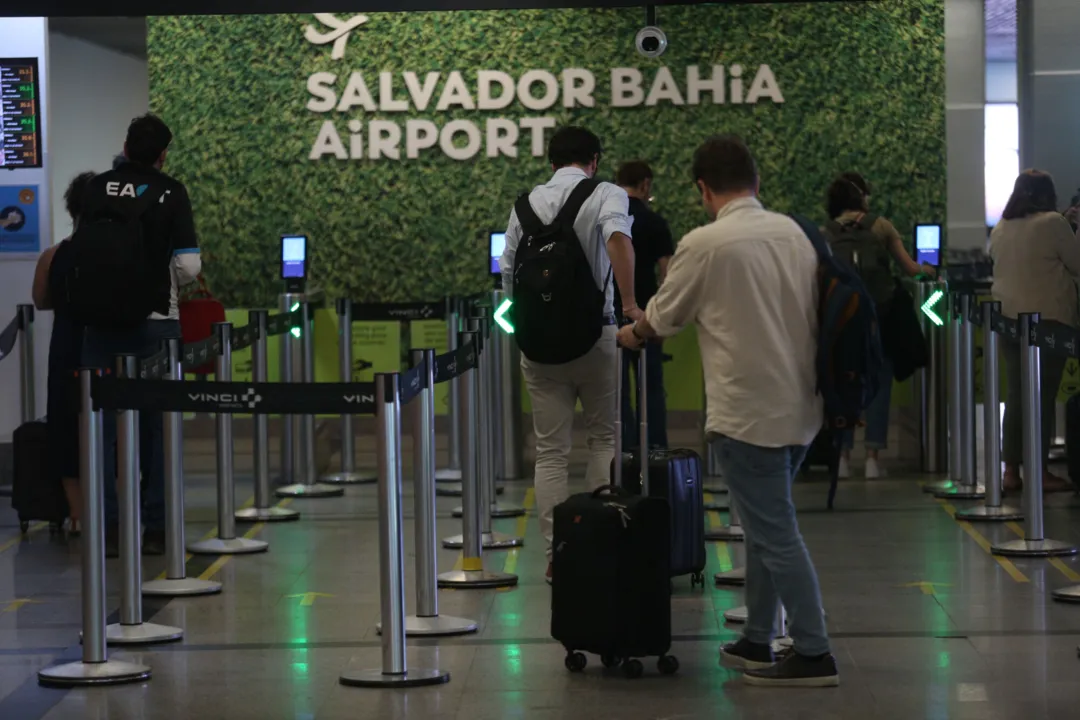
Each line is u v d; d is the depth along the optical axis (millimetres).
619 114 17188
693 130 17141
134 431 8523
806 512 12797
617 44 17125
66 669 7730
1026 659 7785
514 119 17281
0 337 13859
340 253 17484
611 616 7453
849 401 7074
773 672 7336
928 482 14453
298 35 17359
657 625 7488
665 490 9133
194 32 17406
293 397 7512
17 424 15602
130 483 8539
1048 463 14430
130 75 17922
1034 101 16312
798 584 7238
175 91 17453
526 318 9125
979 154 17125
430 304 15125
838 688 7289
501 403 14984
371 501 13812
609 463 9359
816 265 7230
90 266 10203
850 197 14609
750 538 7375
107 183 10438
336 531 12211
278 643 8461
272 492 14336
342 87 17391
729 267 7125
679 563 9219
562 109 17219
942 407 15094
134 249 10227
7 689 7609
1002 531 11664
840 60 17047
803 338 7172
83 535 7750
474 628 8586
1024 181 13086
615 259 8961
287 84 17406
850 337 7039
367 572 10492
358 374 15844
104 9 12586
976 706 6945
